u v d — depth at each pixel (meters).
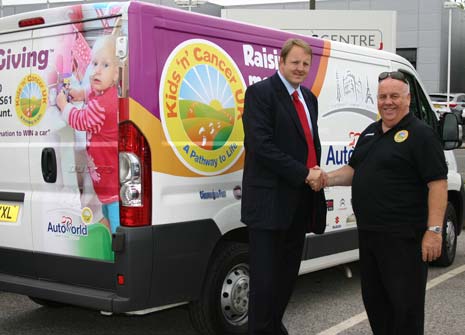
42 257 4.27
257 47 4.70
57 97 4.18
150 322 5.11
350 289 6.07
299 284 6.26
